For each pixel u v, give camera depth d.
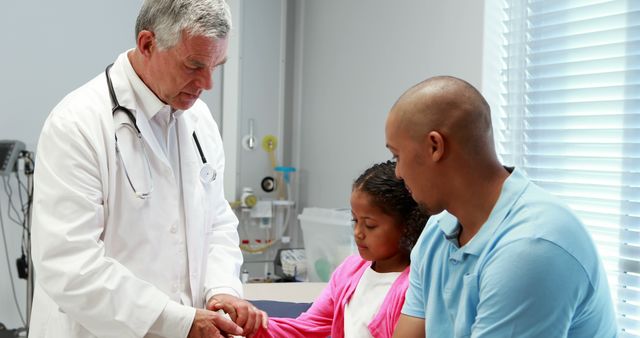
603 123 2.15
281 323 1.45
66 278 1.24
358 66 3.17
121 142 1.37
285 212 3.62
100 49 3.21
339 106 3.32
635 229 2.08
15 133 3.04
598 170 2.17
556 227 0.86
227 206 1.71
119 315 1.25
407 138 0.92
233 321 1.41
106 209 1.34
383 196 1.26
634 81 2.06
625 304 2.12
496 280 0.86
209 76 1.31
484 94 2.45
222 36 1.28
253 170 3.52
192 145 1.55
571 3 2.25
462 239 1.00
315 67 3.51
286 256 3.16
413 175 0.94
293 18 3.64
